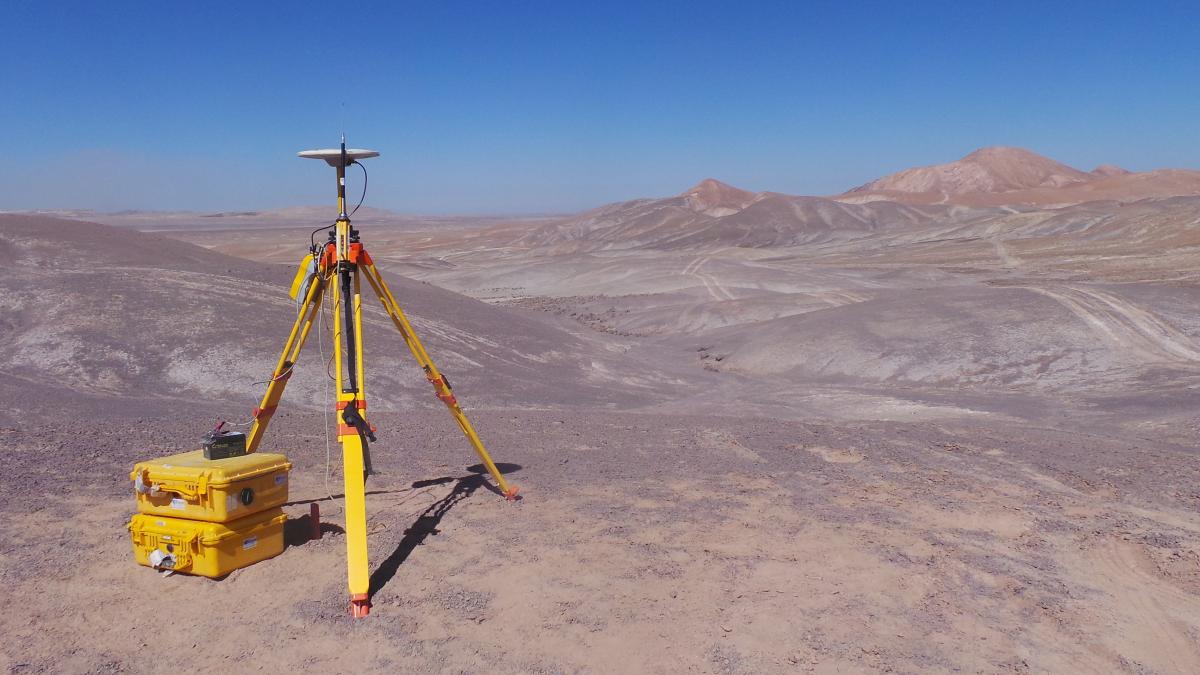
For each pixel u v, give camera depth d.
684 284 68.00
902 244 110.31
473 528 7.00
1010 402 23.48
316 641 5.12
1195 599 5.78
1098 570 6.27
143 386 21.31
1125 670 4.87
